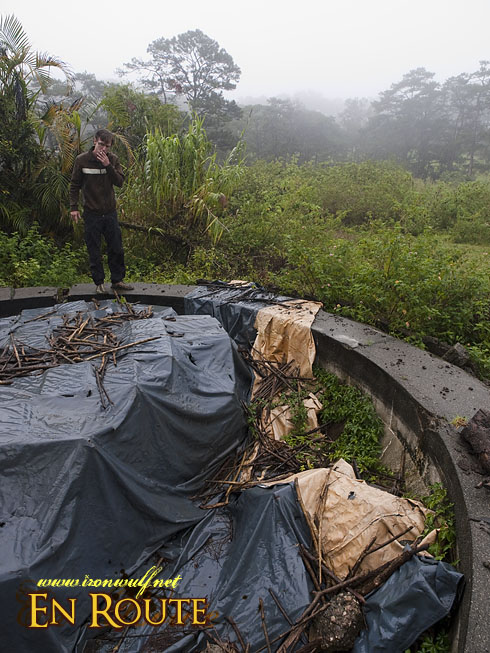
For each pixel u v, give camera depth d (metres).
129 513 3.18
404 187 13.29
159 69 42.97
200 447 3.88
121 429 3.23
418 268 5.14
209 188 9.31
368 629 2.53
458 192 12.74
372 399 4.53
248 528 3.21
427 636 2.42
